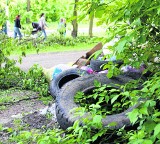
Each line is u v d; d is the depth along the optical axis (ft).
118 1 9.62
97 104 12.30
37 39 43.83
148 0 8.86
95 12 9.81
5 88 30.91
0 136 19.43
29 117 22.25
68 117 16.70
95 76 19.81
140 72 19.13
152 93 9.98
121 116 14.58
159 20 9.81
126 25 9.93
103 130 11.74
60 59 51.60
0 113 23.77
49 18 100.07
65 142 11.03
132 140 9.26
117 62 12.82
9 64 32.27
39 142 11.18
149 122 9.28
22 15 79.82
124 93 10.59
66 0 96.94
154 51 11.23
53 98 26.53
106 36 10.51
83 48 62.59
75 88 19.16
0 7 35.60
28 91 29.66
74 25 73.87
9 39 32.65
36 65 32.17
